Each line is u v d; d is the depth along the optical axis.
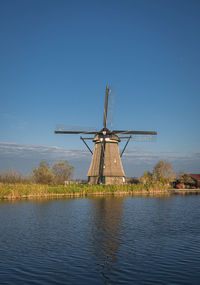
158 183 58.78
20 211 26.70
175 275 10.11
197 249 13.40
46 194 43.78
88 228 18.48
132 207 30.30
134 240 15.21
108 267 10.97
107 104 55.03
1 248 13.67
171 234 16.69
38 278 9.90
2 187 41.38
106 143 54.72
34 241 15.02
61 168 65.62
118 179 54.72
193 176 80.06
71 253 12.84
